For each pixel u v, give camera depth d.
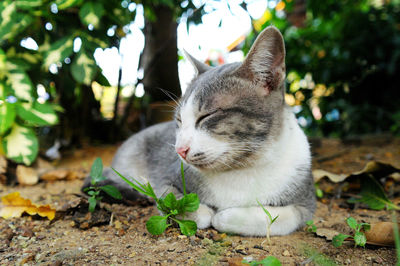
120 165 0.48
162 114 0.76
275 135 0.35
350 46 0.90
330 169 0.59
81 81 0.40
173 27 0.78
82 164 0.62
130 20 0.55
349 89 0.95
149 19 0.65
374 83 0.93
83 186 0.45
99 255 0.30
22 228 0.36
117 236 0.34
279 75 0.35
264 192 0.35
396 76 0.91
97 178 0.36
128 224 0.37
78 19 0.45
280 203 0.36
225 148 0.34
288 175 0.36
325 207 0.44
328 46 0.97
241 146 0.34
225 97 0.34
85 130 0.77
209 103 0.34
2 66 0.41
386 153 0.66
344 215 0.41
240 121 0.34
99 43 0.41
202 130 0.34
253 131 0.34
